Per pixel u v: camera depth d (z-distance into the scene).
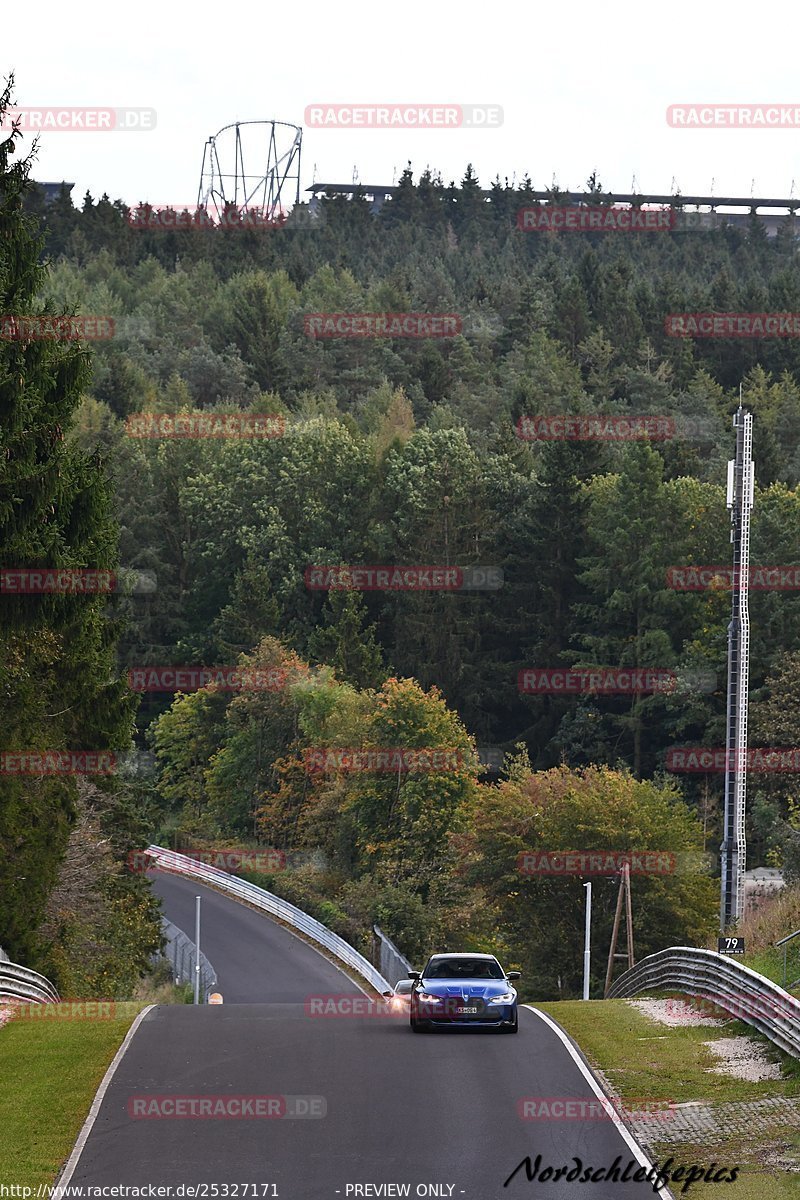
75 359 64.00
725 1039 42.75
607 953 123.44
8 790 65.06
